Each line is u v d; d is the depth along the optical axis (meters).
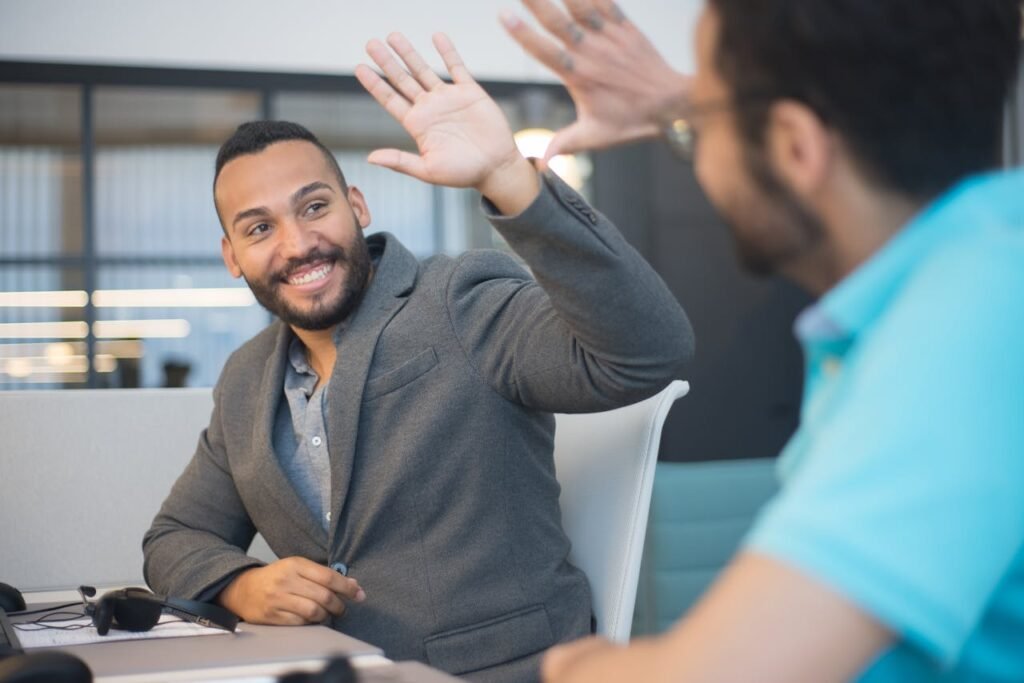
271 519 1.60
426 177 1.19
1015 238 0.47
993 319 0.45
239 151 1.65
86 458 1.83
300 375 1.68
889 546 0.43
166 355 5.83
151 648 1.05
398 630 1.48
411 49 1.21
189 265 5.83
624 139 0.59
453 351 1.54
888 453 0.44
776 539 0.45
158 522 1.67
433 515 1.50
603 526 1.53
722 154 0.52
